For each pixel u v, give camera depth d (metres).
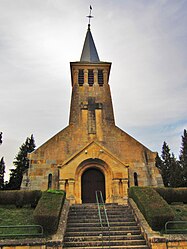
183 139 47.16
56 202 14.16
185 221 12.84
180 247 11.22
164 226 12.37
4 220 13.80
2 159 42.12
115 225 13.80
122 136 24.88
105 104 26.89
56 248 11.09
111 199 21.39
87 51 32.00
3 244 11.05
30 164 22.86
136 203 15.38
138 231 13.02
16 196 16.30
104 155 22.72
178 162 42.94
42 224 12.21
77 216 15.04
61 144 24.03
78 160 22.39
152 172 23.34
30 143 45.91
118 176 22.09
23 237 11.71
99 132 25.00
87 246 11.80
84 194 22.50
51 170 22.80
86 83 28.16
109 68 29.34
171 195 17.05
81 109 26.14
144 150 24.27
